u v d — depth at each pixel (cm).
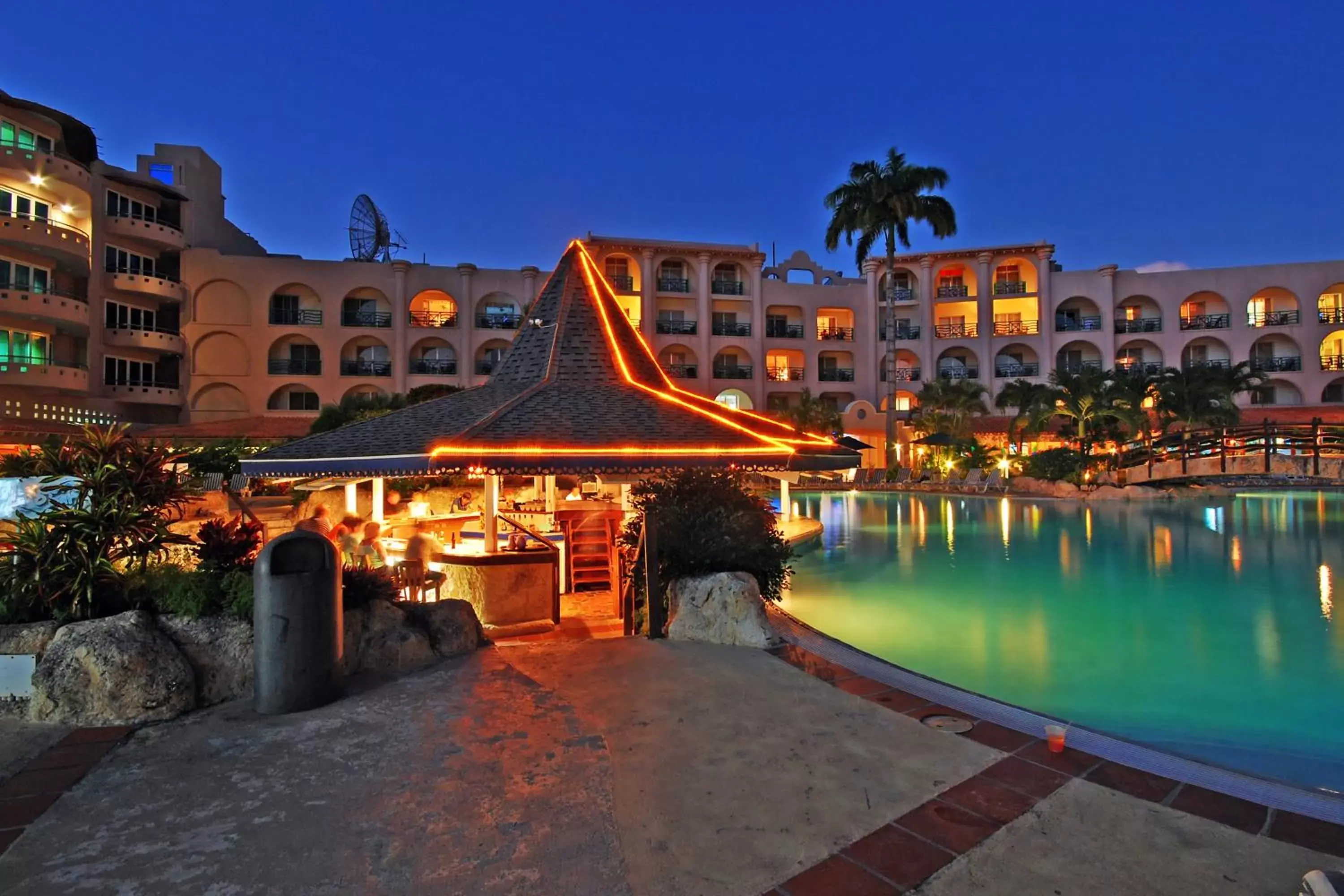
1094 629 965
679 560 815
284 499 1449
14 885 314
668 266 5216
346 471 987
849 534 1994
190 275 4244
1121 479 3092
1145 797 393
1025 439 4334
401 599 819
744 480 1038
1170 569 1378
